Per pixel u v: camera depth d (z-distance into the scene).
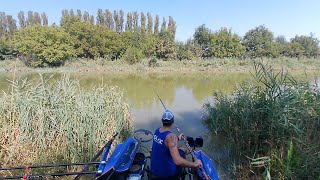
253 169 5.16
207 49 43.16
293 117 5.04
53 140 5.64
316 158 4.16
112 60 37.12
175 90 15.95
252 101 6.12
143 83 19.34
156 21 55.31
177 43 40.88
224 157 5.97
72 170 5.08
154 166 3.56
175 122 8.68
